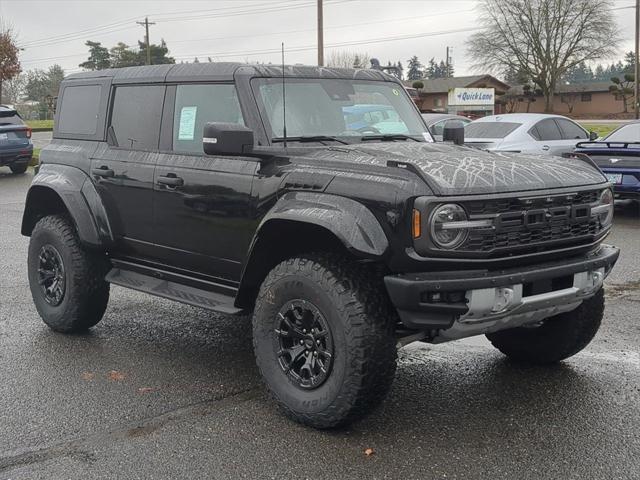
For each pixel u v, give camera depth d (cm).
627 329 600
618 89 7362
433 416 431
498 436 402
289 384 421
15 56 3712
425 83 7581
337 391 391
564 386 477
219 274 488
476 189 377
